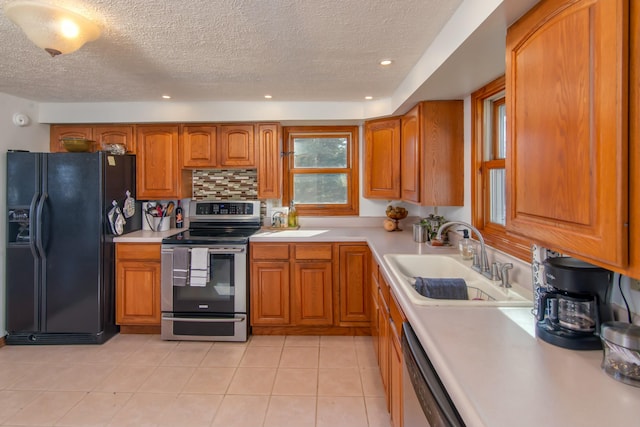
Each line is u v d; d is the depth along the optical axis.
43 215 2.95
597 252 0.80
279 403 2.17
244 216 3.70
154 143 3.49
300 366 2.63
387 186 3.26
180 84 2.78
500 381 0.88
